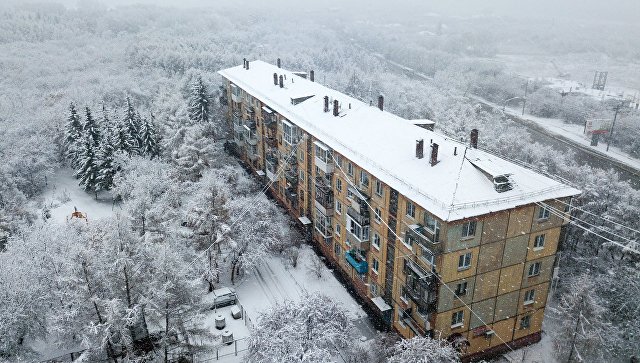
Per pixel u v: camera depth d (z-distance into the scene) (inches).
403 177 1551.4
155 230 1994.3
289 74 2933.1
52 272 1651.1
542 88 4840.1
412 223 1510.8
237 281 2041.1
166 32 6427.2
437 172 1530.5
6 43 5349.4
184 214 2039.9
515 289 1568.7
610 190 2123.5
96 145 2792.8
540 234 1528.1
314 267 2081.7
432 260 1429.6
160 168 2696.9
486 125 3496.6
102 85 4050.2
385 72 5944.9
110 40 5915.4
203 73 4227.4
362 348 1579.7
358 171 1785.2
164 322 1572.3
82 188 2854.3
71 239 1824.6
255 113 2812.5
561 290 1899.6
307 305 1525.6
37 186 2829.7
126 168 2642.7
